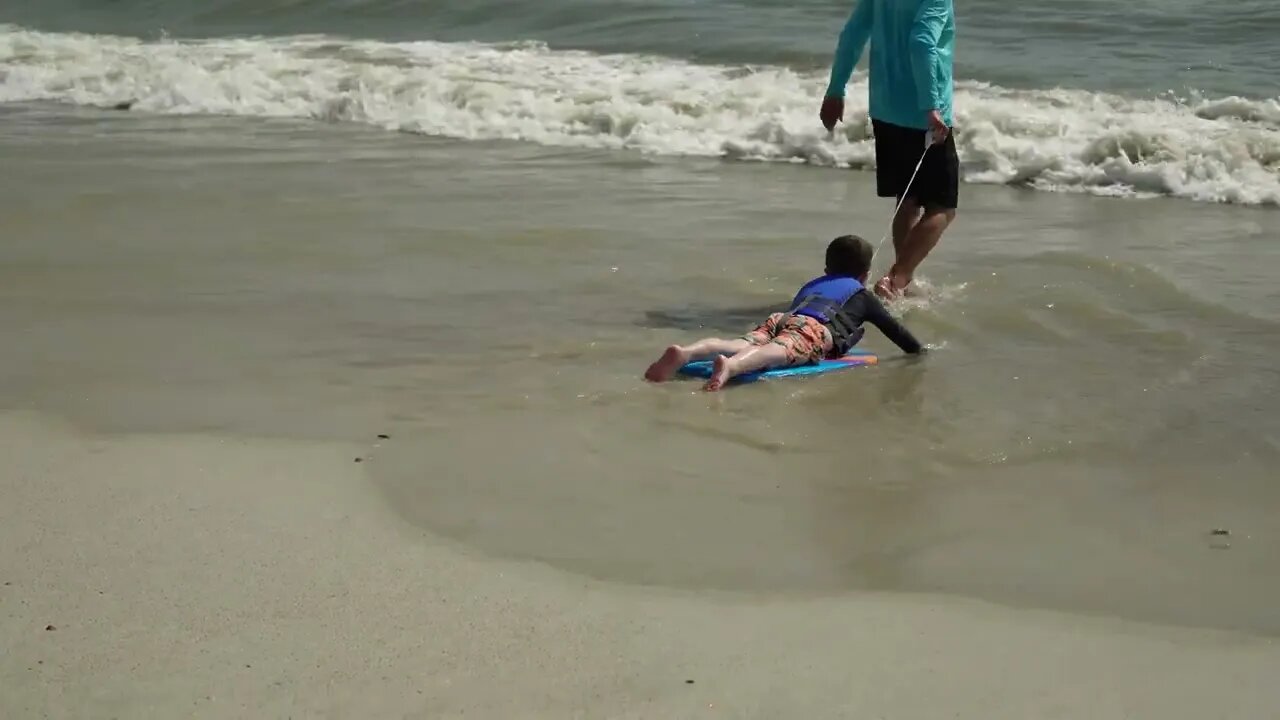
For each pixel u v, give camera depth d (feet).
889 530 13.34
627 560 12.57
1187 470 14.82
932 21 20.45
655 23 47.78
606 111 35.73
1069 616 11.61
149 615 11.34
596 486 14.28
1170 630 11.37
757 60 42.29
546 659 10.78
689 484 14.39
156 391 17.01
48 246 24.04
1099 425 16.12
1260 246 24.67
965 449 15.44
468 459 14.92
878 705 10.16
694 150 33.63
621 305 21.02
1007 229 26.48
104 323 19.79
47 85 42.16
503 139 35.17
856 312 18.84
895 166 21.49
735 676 10.55
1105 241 25.27
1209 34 43.57
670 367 17.56
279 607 11.51
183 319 20.01
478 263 23.27
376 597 11.73
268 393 16.97
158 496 13.79
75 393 16.92
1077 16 46.39
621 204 27.91
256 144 34.30
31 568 12.17
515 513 13.56
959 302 21.25
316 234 25.04
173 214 26.43
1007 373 18.04
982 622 11.50
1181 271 22.94
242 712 9.94
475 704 10.11
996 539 13.15
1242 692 10.40
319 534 12.96
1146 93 36.14
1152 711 10.15
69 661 10.60
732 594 11.94
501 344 19.02
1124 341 19.26
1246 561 12.65
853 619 11.51
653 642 11.05
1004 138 32.17
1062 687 10.46
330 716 9.90
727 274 22.75
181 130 36.35
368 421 16.03
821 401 17.06
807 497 14.11
